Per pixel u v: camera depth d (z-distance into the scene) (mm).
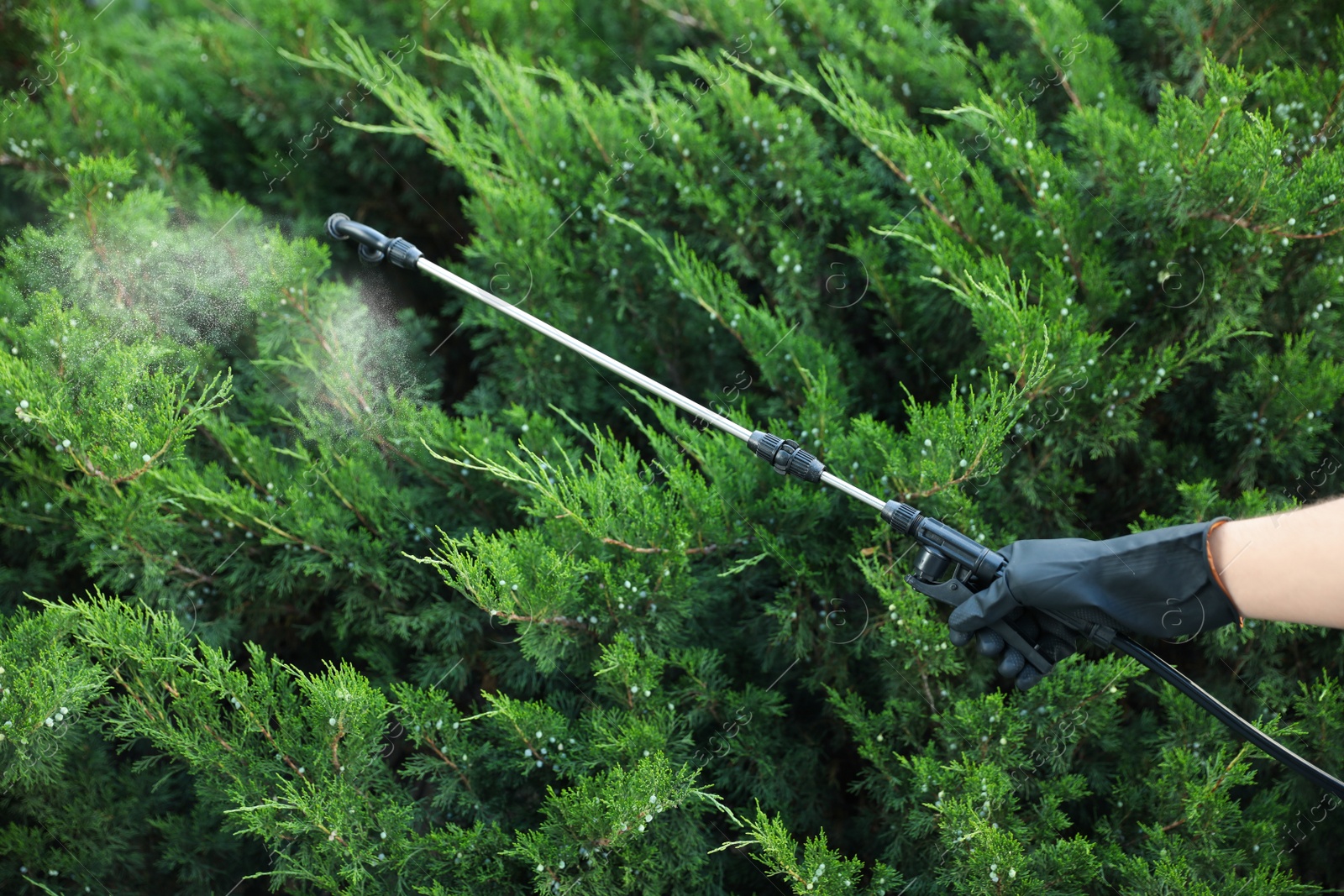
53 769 2393
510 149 3254
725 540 2559
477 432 2754
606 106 3186
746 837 2490
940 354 3020
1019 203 3115
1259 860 2305
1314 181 2449
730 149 3197
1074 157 3170
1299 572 1862
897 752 2535
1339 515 1824
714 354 3164
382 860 2266
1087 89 3057
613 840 2180
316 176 3607
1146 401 2869
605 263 3123
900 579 2500
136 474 2475
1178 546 2000
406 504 2727
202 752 2316
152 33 4148
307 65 3420
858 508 2592
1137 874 2191
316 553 2686
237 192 3699
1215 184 2506
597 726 2367
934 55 3396
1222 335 2545
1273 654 2598
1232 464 2764
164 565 2666
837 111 2961
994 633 2213
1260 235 2551
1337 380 2441
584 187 3182
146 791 2691
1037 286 2758
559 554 2494
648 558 2480
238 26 3646
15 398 2371
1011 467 2668
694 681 2498
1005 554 2197
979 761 2383
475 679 2875
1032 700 2377
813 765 2670
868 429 2545
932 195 2812
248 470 2779
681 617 2555
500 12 3625
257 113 3543
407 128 3008
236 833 2215
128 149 3266
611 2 3799
